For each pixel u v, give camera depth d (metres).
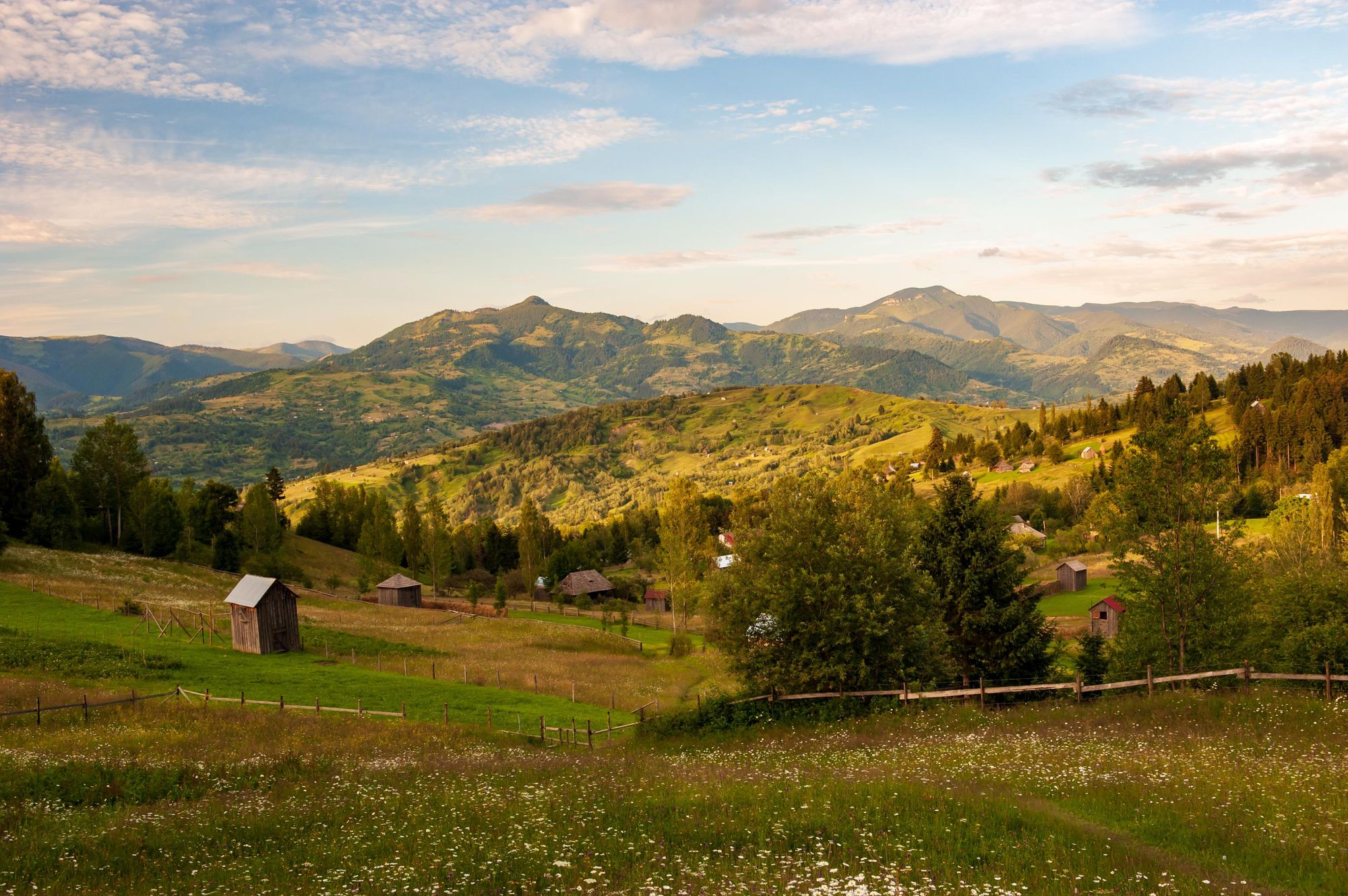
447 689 48.62
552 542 158.38
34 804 19.34
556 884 12.21
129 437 107.19
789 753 26.70
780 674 35.88
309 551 131.62
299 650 57.66
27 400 97.19
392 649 61.34
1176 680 30.09
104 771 22.83
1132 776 17.97
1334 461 122.50
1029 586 42.84
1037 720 27.50
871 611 35.03
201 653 51.47
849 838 14.12
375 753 28.92
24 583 65.75
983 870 12.00
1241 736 22.69
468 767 25.19
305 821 17.80
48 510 90.12
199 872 13.83
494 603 107.38
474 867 13.11
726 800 17.47
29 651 44.19
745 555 39.06
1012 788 17.48
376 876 12.94
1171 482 39.53
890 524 43.75
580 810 17.34
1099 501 132.12
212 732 30.94
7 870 13.93
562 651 71.19
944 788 17.56
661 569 92.75
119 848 15.66
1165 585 39.16
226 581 90.75
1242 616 39.75
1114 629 78.94
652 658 71.31
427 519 122.81
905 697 33.44
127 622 57.78
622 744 35.16
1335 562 69.25
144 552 99.56
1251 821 14.22
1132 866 12.07
